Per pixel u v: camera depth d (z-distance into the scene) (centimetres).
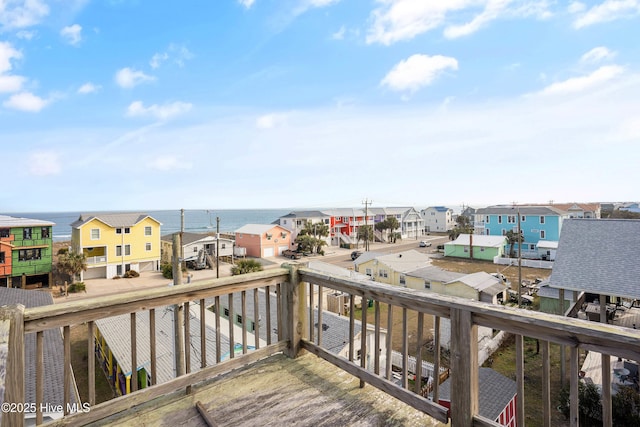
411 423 215
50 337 923
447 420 197
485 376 802
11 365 169
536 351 1226
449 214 7006
